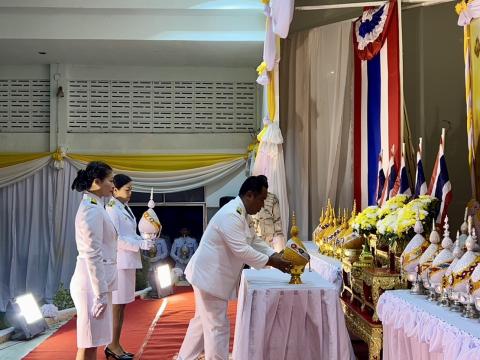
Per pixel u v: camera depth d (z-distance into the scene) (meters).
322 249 5.85
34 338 6.45
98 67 11.14
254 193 4.29
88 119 11.13
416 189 5.00
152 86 11.23
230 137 11.23
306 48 7.79
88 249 3.97
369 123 6.52
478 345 2.57
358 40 6.75
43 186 10.81
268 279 4.31
